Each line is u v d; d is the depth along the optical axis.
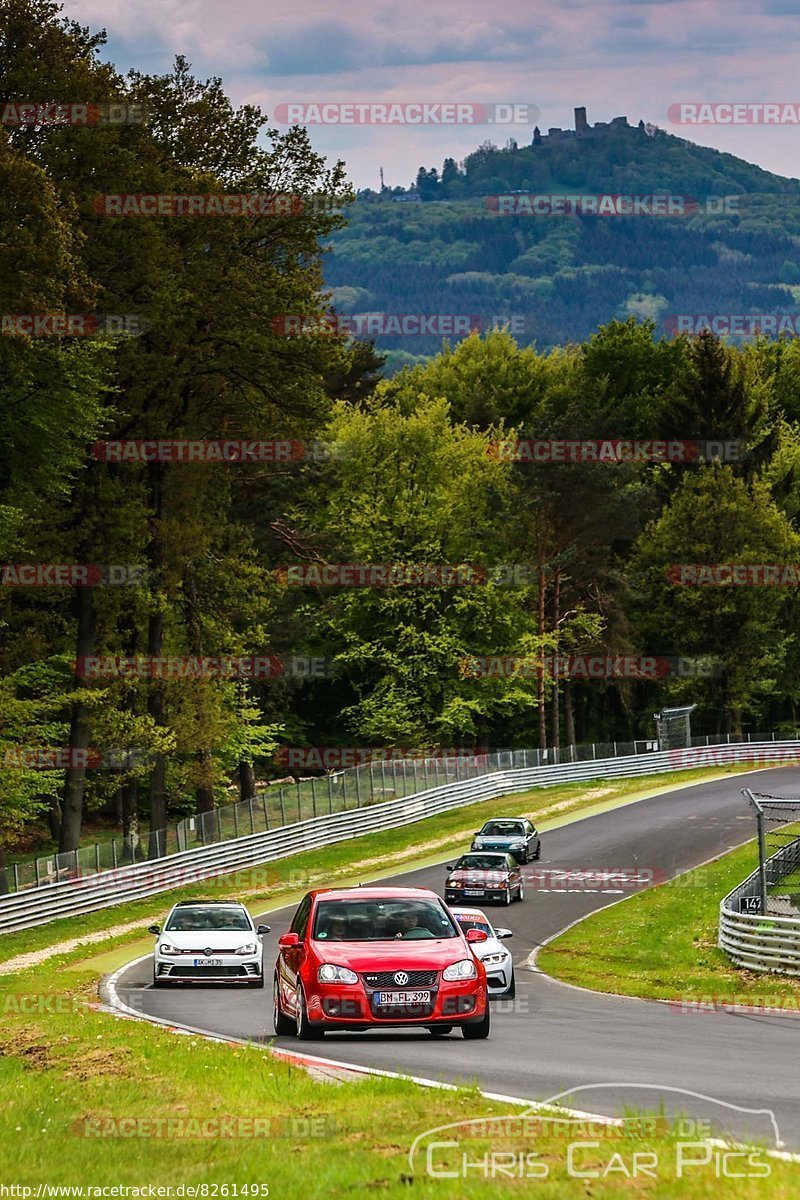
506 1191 19.20
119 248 102.81
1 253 83.00
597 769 187.62
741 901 75.62
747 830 132.00
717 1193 18.91
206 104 117.06
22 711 108.12
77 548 114.94
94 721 117.06
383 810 148.75
